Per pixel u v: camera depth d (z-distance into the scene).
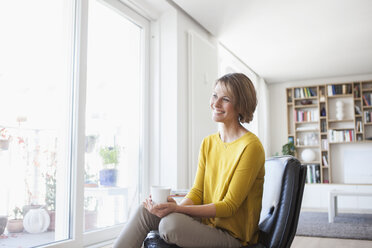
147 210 1.28
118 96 3.04
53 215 2.25
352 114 6.80
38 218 2.14
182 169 3.42
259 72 6.52
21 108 2.06
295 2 3.63
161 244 1.23
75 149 2.40
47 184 2.21
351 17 4.03
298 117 7.08
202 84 3.91
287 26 4.26
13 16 2.05
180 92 3.47
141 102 3.37
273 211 1.33
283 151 6.90
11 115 1.99
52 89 2.29
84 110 2.49
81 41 2.49
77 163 2.39
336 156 6.83
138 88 3.35
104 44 2.90
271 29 4.34
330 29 4.39
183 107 3.52
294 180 1.28
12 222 1.97
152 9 3.45
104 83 2.87
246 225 1.35
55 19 2.35
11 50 2.02
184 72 3.59
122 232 1.28
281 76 6.86
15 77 2.03
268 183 1.47
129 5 3.19
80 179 2.41
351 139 6.59
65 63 2.41
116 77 3.03
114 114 2.97
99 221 2.71
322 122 6.90
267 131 6.94
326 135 6.94
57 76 2.34
